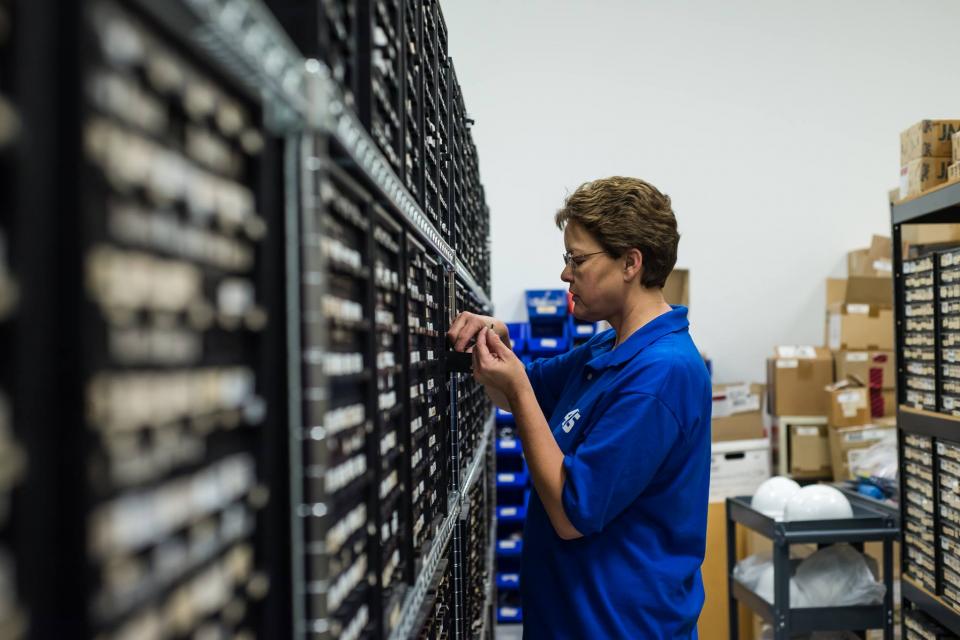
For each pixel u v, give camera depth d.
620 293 1.56
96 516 0.34
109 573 0.35
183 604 0.42
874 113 5.41
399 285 1.01
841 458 4.32
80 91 0.33
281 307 0.57
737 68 5.38
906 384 2.51
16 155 0.31
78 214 0.33
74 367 0.33
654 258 1.54
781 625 2.69
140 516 0.38
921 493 2.40
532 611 1.59
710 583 3.72
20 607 0.32
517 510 4.52
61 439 0.33
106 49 0.35
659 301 1.61
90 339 0.34
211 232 0.47
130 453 0.37
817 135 5.38
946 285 2.26
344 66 0.78
